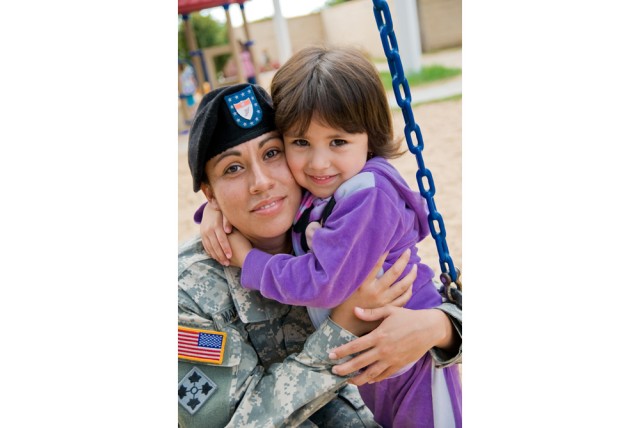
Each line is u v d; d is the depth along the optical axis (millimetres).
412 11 7625
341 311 1632
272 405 1623
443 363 1759
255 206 1659
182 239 4367
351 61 1687
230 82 8594
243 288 1747
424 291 1770
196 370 1677
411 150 1663
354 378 1639
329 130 1635
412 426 1835
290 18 10383
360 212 1552
